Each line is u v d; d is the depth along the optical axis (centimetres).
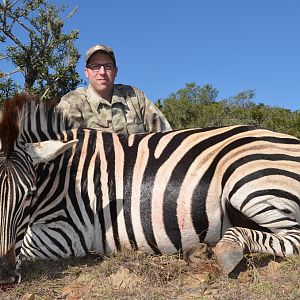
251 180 299
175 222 312
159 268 297
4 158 284
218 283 269
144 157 326
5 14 1220
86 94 481
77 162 330
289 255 288
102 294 268
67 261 332
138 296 259
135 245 323
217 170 310
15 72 1264
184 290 266
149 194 315
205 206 309
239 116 1731
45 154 295
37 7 1255
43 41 1269
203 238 317
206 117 1809
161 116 502
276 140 314
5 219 274
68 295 275
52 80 1255
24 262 331
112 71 473
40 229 329
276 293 244
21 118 316
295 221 300
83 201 325
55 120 345
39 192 321
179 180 312
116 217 321
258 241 288
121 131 474
